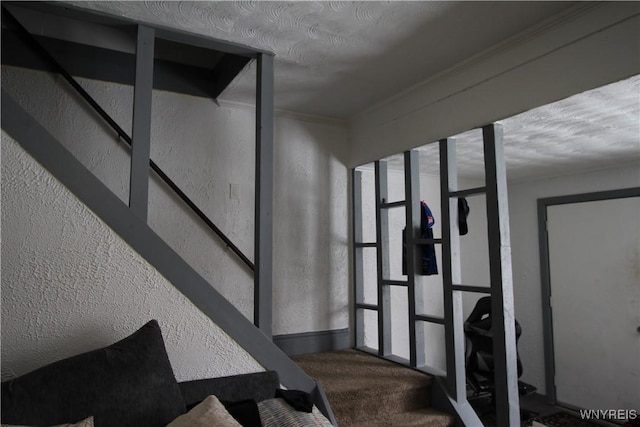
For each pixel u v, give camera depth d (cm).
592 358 399
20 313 139
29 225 142
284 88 293
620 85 185
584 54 190
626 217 380
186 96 295
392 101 312
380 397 253
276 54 242
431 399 273
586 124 252
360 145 350
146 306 158
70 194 149
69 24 258
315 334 335
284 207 330
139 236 159
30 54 245
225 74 283
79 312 147
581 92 191
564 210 429
